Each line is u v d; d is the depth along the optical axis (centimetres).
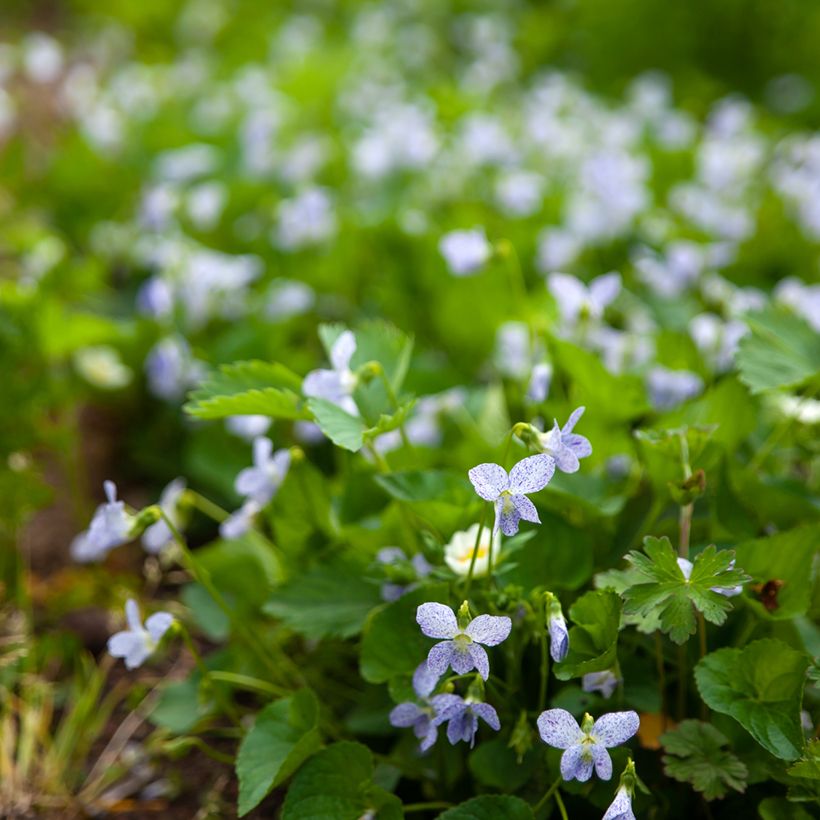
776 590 60
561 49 176
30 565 80
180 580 79
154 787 68
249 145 120
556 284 72
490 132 118
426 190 113
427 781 64
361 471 69
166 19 186
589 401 71
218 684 68
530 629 60
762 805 58
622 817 54
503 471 55
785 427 70
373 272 101
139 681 73
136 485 87
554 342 69
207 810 66
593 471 71
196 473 81
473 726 56
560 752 60
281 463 66
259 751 60
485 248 76
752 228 105
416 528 65
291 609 64
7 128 146
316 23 183
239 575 71
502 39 171
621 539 66
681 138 135
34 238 101
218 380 64
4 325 77
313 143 116
